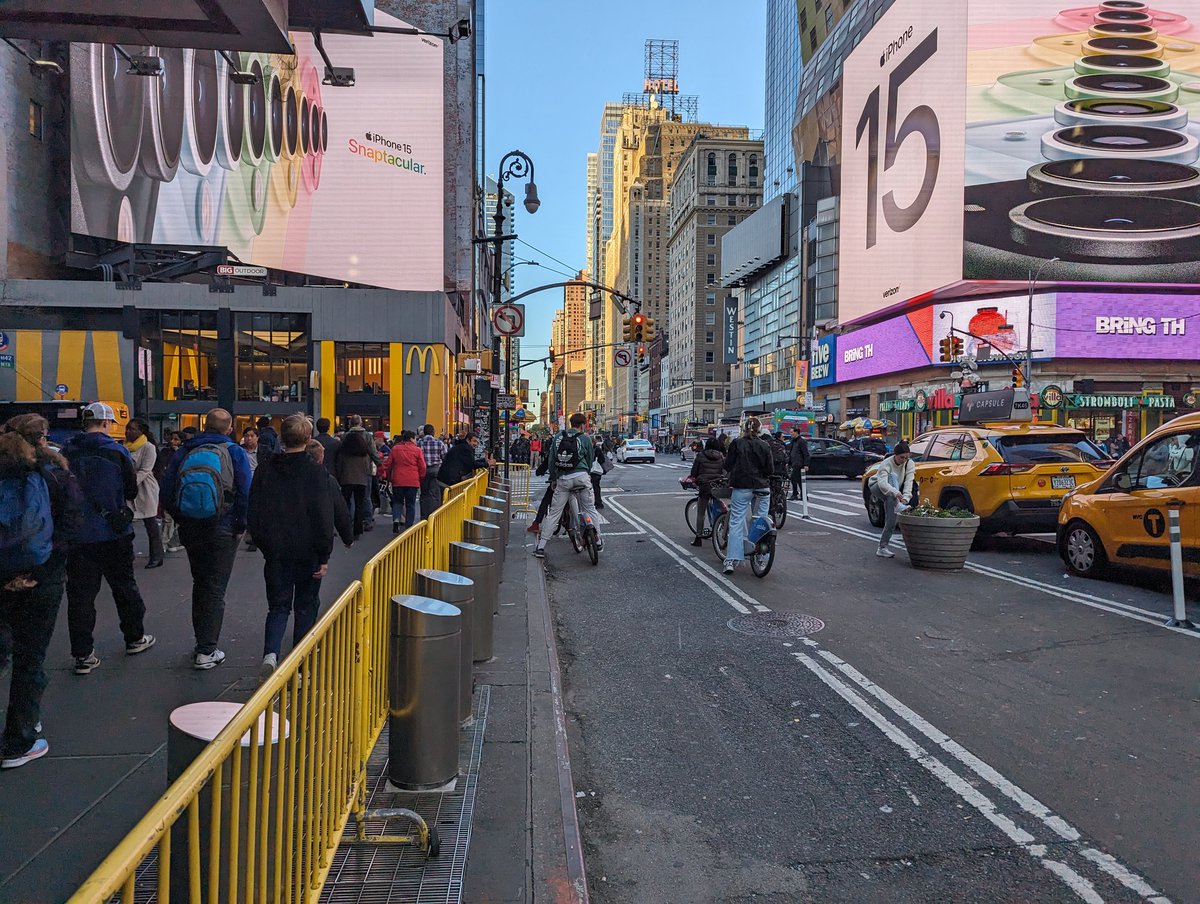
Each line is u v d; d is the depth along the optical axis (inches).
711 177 4913.9
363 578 140.3
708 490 457.1
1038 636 267.1
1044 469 434.9
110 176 1312.7
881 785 159.5
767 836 140.7
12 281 1243.2
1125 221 2116.1
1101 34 2154.3
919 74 2361.0
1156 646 253.0
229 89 1400.1
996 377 2133.4
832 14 3095.5
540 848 129.0
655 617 301.3
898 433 2461.9
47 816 130.9
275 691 85.6
